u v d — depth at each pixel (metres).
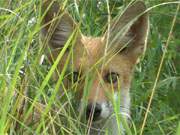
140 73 12.64
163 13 13.35
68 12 11.73
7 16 10.69
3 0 11.62
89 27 12.41
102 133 11.03
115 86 11.16
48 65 11.47
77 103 10.23
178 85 13.16
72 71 10.20
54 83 11.09
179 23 13.58
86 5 12.57
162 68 13.09
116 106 9.19
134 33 11.52
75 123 10.00
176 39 13.34
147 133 11.73
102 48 10.81
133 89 12.29
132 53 11.56
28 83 10.03
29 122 10.36
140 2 11.22
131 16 11.10
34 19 10.74
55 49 11.02
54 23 10.73
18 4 11.23
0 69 9.91
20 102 9.78
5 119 9.08
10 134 9.30
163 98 12.98
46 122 10.08
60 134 10.06
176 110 12.85
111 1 13.23
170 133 11.63
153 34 13.09
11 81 9.57
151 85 12.62
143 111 12.41
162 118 12.28
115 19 10.89
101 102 10.34
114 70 11.12
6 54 10.04
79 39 11.08
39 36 10.84
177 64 13.48
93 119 10.40
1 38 10.83
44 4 10.80
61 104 10.03
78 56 10.87
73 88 10.50
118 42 10.87
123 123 9.34
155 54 13.13
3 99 9.47
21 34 9.98
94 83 10.41
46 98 10.23
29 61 10.34
